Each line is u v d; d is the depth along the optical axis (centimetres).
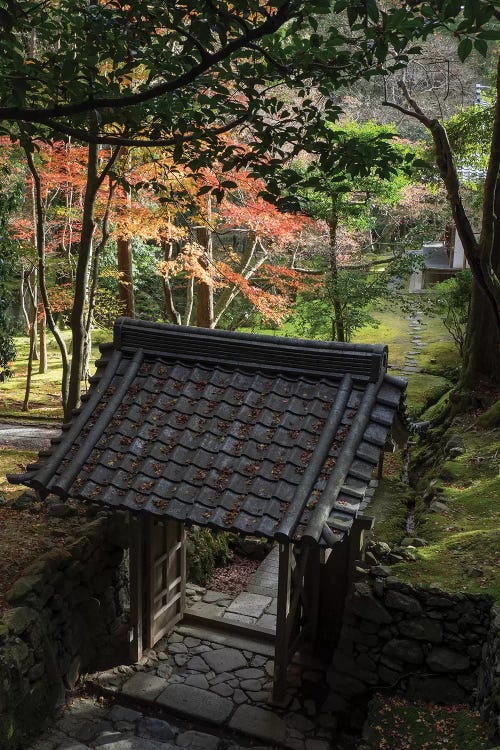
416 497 844
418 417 1220
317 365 538
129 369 574
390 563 572
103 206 1073
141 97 346
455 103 1538
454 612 492
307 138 458
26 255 1291
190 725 534
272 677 589
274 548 845
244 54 425
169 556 632
